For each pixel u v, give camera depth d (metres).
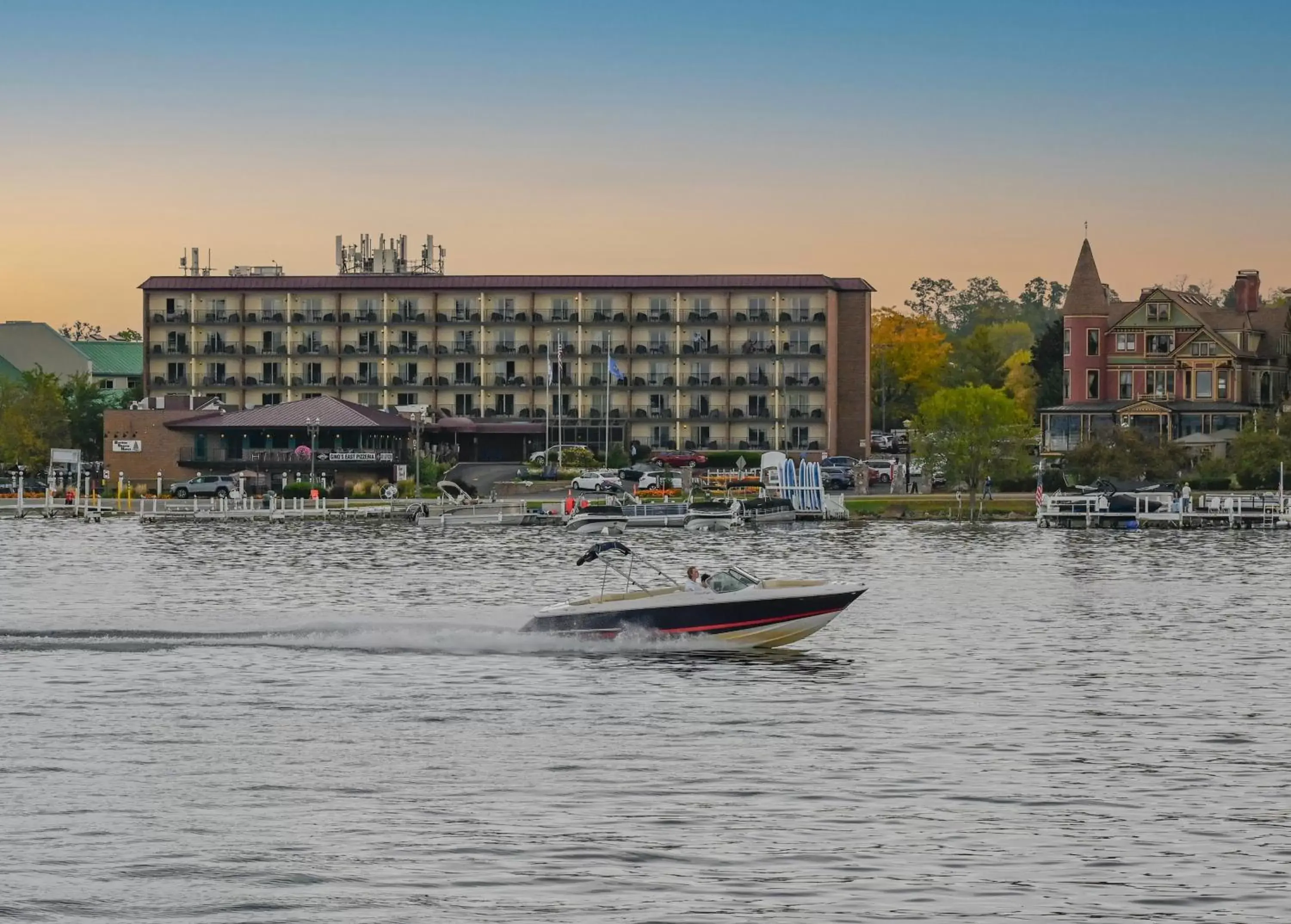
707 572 90.44
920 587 104.44
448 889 36.38
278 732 52.50
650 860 38.44
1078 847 39.53
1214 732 52.94
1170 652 72.00
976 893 36.16
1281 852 39.28
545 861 38.31
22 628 75.00
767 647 69.38
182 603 93.44
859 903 35.44
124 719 54.44
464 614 81.25
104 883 36.78
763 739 51.47
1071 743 51.06
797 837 40.31
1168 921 34.47
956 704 57.88
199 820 41.94
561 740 51.34
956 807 43.09
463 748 50.19
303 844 39.72
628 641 68.50
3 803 43.44
